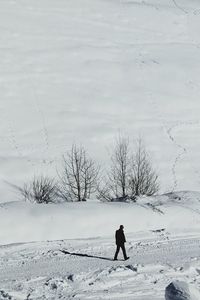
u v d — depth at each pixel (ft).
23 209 128.88
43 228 125.18
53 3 443.73
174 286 43.21
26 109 278.46
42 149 238.68
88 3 453.99
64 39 377.91
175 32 416.26
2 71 317.01
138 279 81.61
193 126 280.10
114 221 131.64
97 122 272.31
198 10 462.60
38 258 101.76
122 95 306.55
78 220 128.88
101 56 355.56
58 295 73.92
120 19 431.84
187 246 110.42
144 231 130.11
